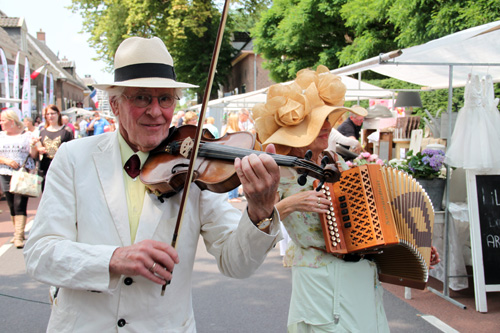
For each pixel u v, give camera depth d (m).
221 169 1.61
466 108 3.81
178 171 1.56
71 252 1.42
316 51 17.33
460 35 3.51
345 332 2.11
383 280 2.44
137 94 1.57
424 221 2.27
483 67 5.57
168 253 1.38
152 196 1.58
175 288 1.54
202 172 1.61
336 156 2.46
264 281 4.65
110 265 1.37
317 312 2.14
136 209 1.59
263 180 1.33
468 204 3.91
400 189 2.20
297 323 2.22
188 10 25.19
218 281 4.64
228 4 1.33
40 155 6.31
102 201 1.56
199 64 30.69
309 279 2.17
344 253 2.11
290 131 2.25
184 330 1.56
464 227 4.22
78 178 1.58
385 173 2.20
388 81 12.91
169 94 1.62
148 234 1.53
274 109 2.28
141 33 26.59
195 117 8.52
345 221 2.11
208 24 29.47
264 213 1.42
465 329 3.52
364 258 2.23
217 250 1.59
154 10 25.83
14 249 5.81
